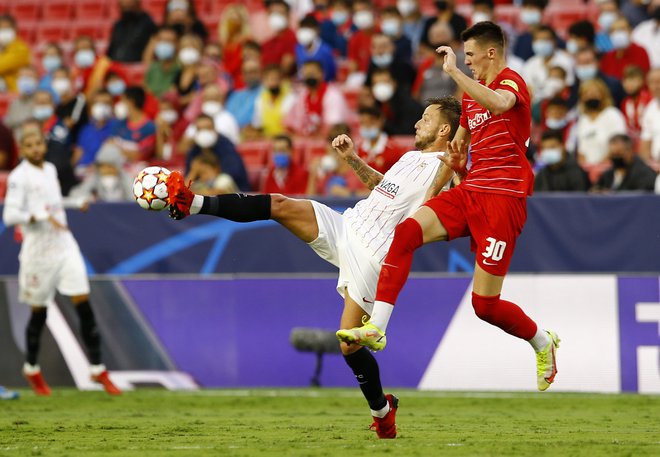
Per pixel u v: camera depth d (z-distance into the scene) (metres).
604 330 36.03
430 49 50.78
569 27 50.34
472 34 21.58
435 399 34.25
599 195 38.00
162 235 41.09
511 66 49.97
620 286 35.97
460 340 36.94
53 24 66.69
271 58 54.69
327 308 38.03
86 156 51.56
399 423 27.20
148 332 38.78
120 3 60.06
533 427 26.05
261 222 40.41
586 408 31.67
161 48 55.44
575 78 48.81
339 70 55.88
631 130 46.59
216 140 44.66
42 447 21.44
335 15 56.75
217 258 40.66
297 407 32.50
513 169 21.23
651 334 35.66
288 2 60.94
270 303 38.44
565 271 38.12
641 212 37.72
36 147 36.16
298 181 44.91
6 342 39.06
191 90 54.75
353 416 29.52
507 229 21.20
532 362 36.41
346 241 22.19
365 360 21.97
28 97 54.41
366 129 43.44
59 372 38.78
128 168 49.53
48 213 35.59
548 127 44.50
